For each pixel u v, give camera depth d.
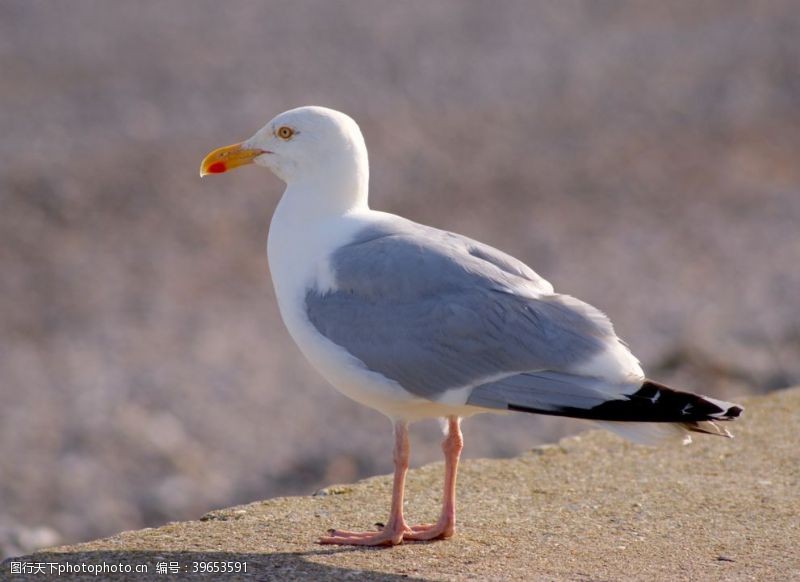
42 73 32.09
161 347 17.92
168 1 40.38
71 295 19.97
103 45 34.88
